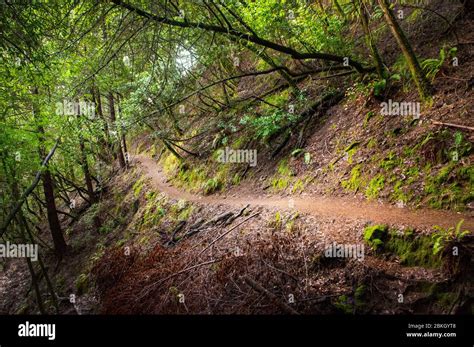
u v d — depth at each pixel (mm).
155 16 7016
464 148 6320
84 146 17266
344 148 9305
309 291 5969
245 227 9211
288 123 12336
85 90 8516
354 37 12969
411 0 11430
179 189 16000
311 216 7820
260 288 6449
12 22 5730
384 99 9258
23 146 9992
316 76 12914
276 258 7008
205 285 7484
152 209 15344
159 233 12414
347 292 5570
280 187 10609
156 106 11500
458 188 5934
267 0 10164
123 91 14656
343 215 7246
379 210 6805
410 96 8586
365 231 6316
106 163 25688
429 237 5379
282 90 14250
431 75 8227
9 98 8938
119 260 11438
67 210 23453
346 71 11422
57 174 17969
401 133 7898
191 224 11805
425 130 7312
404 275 5270
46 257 17234
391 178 7234
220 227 10055
